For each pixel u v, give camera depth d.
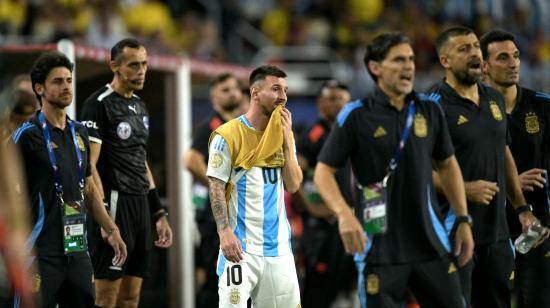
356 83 59.75
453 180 22.97
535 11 74.69
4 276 14.34
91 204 23.00
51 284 21.38
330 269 32.03
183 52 59.00
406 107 22.89
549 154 24.95
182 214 34.00
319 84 60.06
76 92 29.50
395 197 22.58
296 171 21.38
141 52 24.55
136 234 25.11
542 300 24.64
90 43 51.62
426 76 62.06
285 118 21.30
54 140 21.72
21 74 28.48
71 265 21.75
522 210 24.39
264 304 21.11
